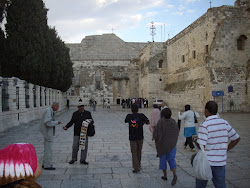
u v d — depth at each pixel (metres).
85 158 7.33
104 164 7.30
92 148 9.53
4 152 2.10
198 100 28.14
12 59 19.70
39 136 12.16
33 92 20.30
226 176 6.16
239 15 25.70
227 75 24.97
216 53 25.03
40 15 20.97
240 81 25.23
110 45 54.69
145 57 44.09
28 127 15.52
